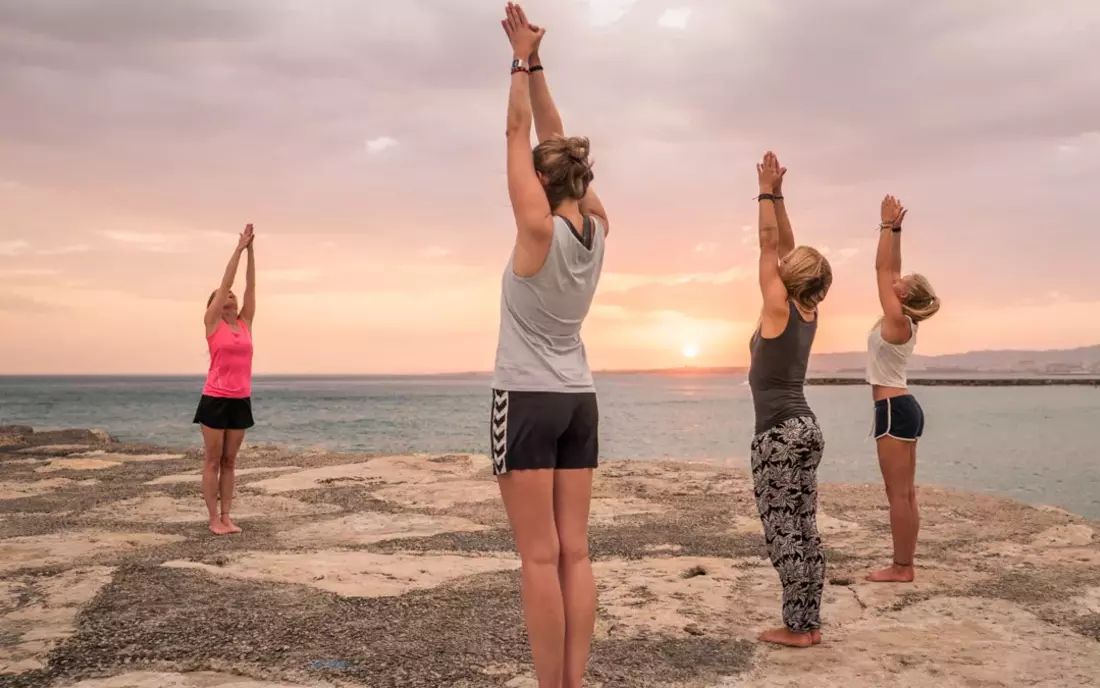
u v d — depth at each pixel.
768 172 3.84
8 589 4.60
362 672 3.32
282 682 3.20
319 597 4.48
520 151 2.68
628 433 32.53
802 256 3.74
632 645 3.76
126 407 77.44
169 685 3.11
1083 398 79.75
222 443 6.85
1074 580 5.01
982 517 7.41
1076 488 14.24
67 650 3.51
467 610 4.28
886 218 4.93
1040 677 3.35
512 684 3.21
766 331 3.78
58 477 10.42
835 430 31.12
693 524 7.23
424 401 92.44
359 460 12.18
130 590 4.53
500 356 2.71
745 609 4.38
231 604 4.29
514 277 2.65
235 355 6.77
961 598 4.59
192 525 7.16
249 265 6.99
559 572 2.75
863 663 3.52
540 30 2.82
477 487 9.41
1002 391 111.31
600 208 3.02
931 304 4.80
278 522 7.34
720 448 24.27
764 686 3.25
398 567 5.30
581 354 2.84
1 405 82.62
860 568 5.44
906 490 4.91
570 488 2.76
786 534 3.77
